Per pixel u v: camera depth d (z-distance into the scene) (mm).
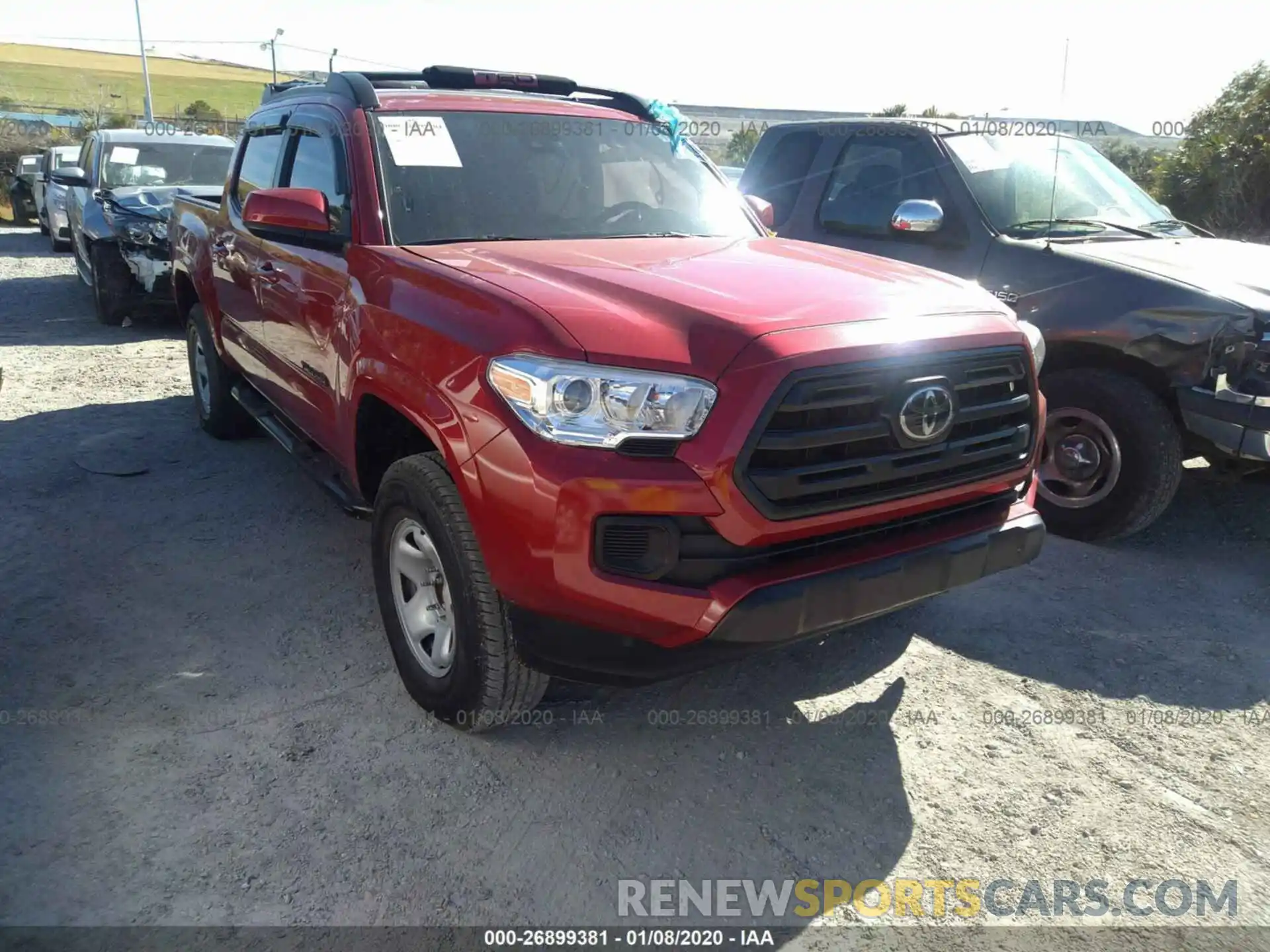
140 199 9578
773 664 3645
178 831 2689
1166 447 4371
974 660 3688
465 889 2521
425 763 3016
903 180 5445
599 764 3037
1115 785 2988
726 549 2553
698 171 4465
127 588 4109
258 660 3576
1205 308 4195
